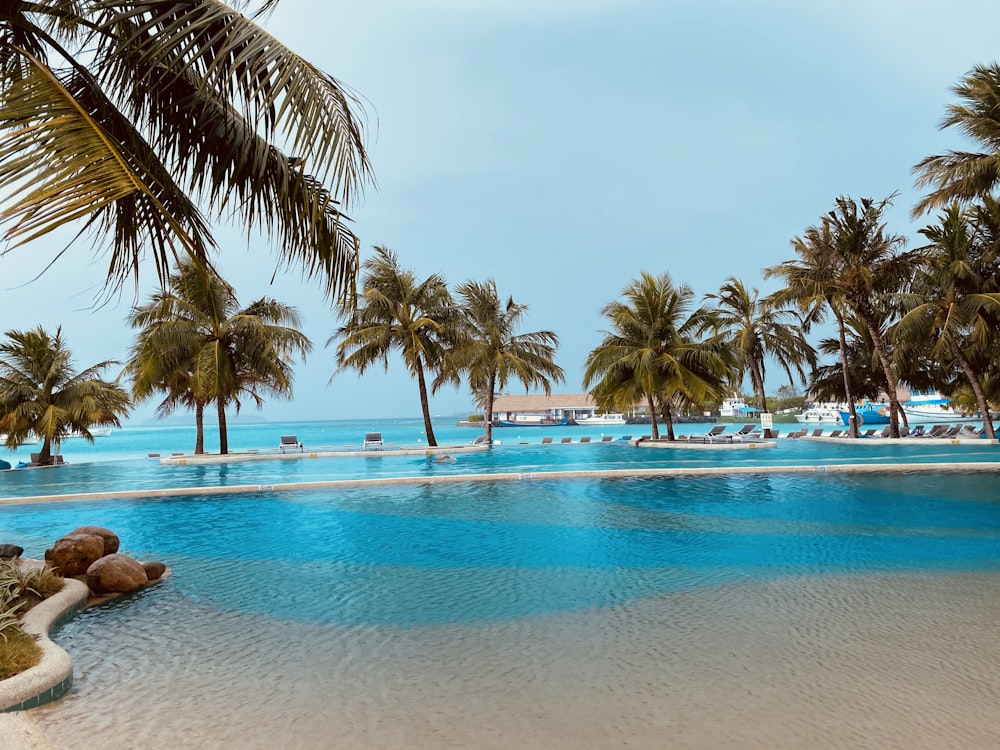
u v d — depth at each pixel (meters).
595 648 4.66
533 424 75.94
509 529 9.90
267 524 10.68
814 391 36.91
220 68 3.85
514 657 4.50
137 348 23.89
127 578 6.49
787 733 3.28
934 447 25.14
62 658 4.14
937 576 6.70
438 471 19.20
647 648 4.63
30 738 3.25
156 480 18.52
